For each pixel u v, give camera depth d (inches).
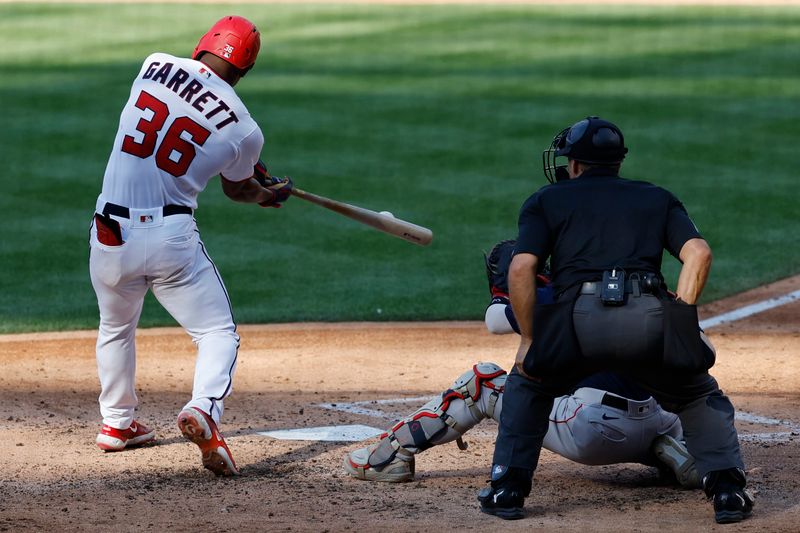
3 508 597.3
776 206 1658.5
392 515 577.9
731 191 1731.1
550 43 2915.8
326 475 676.7
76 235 1550.2
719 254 1455.5
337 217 1633.9
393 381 962.7
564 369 541.0
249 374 994.1
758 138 2025.1
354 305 1264.8
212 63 702.5
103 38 3004.4
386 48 2866.6
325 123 2134.6
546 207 553.0
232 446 750.5
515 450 566.3
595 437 597.9
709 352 548.1
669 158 1903.3
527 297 543.2
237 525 560.1
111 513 587.2
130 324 727.1
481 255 1469.0
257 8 3516.2
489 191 1738.4
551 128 2089.1
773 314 1206.3
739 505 544.1
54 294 1320.1
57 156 1924.2
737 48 2824.8
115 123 2139.5
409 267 1423.5
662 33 3051.2
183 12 3412.9
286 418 831.7
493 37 3004.4
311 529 550.6
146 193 681.6
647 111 2204.7
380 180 1797.5
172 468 700.0
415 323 1196.5
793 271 1379.2
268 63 2679.6
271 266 1425.9
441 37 3016.7
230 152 693.3
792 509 572.1
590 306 533.0
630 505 593.0
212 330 706.2
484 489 580.1
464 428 641.6
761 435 753.6
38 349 1088.2
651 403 601.6
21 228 1576.0
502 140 2016.5
